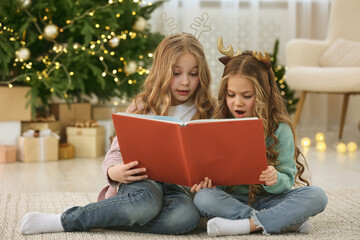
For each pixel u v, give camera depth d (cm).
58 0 305
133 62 326
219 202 146
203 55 166
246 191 159
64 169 277
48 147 305
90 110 349
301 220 146
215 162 138
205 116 169
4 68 298
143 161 145
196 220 149
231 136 134
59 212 182
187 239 143
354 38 394
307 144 362
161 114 164
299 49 383
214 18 437
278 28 450
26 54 290
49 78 301
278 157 154
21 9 298
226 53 159
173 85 163
